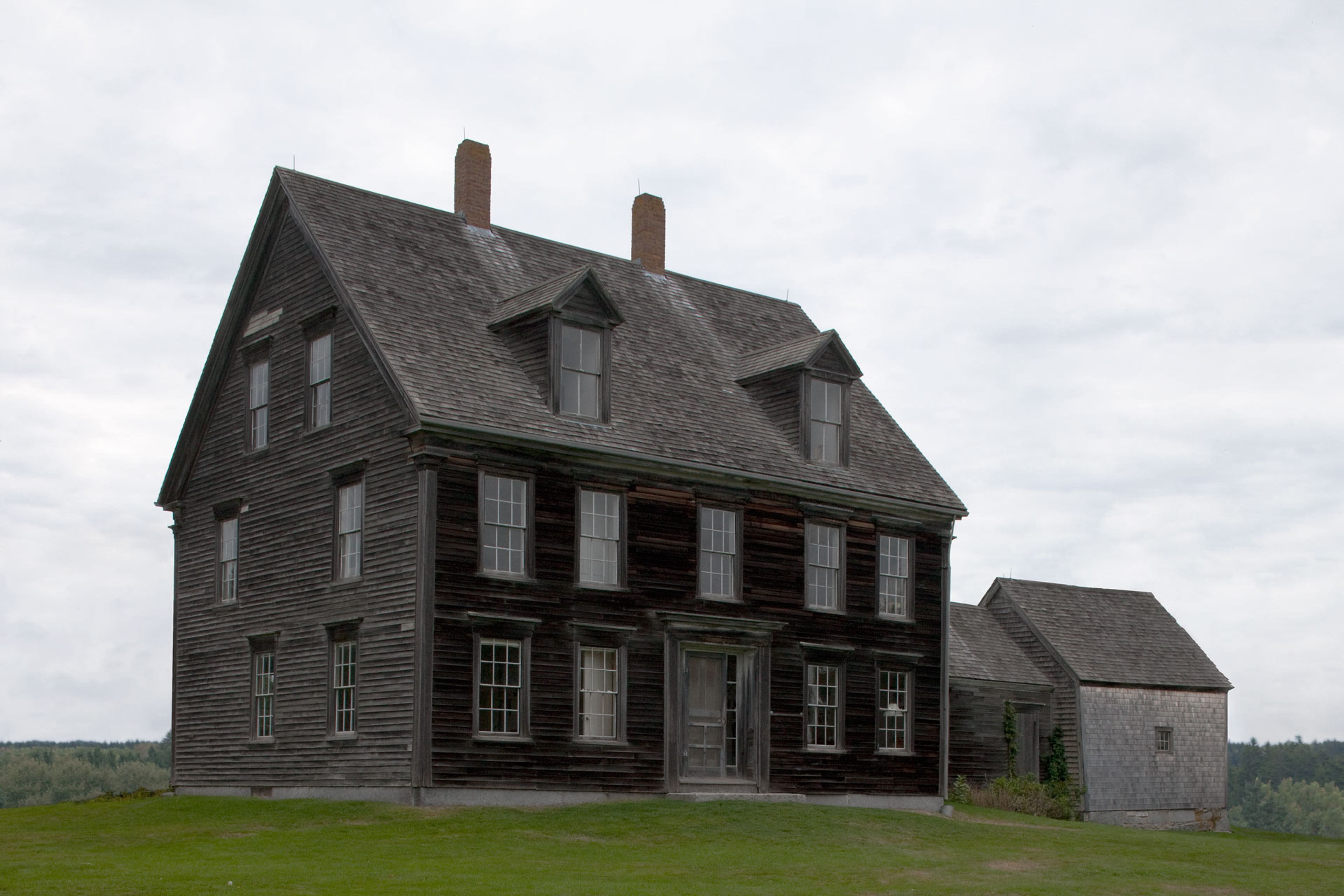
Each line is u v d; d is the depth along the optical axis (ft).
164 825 78.89
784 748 102.22
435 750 84.64
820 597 107.65
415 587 85.81
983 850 83.25
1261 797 529.86
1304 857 90.17
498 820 80.12
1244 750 638.53
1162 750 149.59
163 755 461.78
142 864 63.21
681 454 98.63
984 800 125.49
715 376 111.86
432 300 97.76
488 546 89.15
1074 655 144.36
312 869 61.77
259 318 104.88
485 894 55.42
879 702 109.81
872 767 107.96
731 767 100.94
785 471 105.09
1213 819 153.17
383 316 92.94
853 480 110.11
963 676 134.00
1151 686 148.36
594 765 91.56
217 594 105.40
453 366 91.97
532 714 89.04
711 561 100.73
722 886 61.77
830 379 110.63
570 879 61.52
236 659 102.01
